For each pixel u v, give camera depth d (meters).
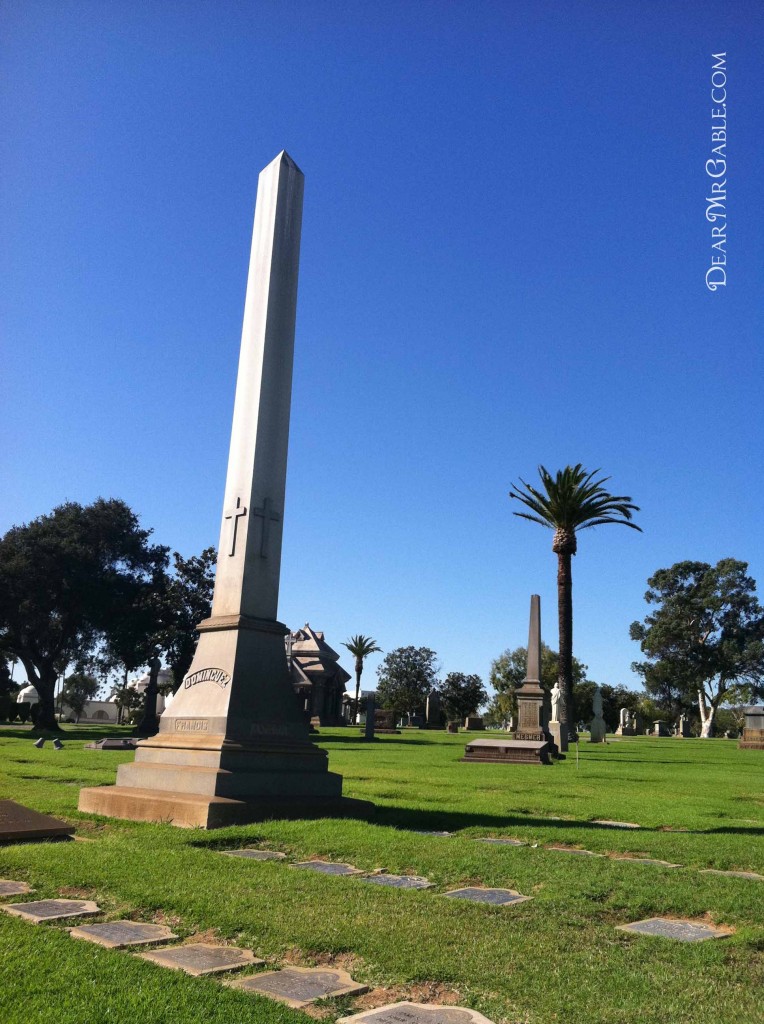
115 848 7.61
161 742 10.97
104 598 49.84
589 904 5.90
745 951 4.91
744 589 91.50
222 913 5.45
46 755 22.42
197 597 51.62
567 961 4.64
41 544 49.28
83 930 5.21
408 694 99.25
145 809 9.77
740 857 7.97
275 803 9.80
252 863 7.02
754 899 6.06
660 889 6.30
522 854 7.63
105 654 57.66
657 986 4.28
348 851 7.82
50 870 6.62
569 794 14.98
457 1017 3.89
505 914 5.58
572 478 40.19
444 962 4.59
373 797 13.43
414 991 4.28
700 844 8.71
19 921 5.27
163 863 6.92
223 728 10.48
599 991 4.21
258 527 11.64
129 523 53.75
